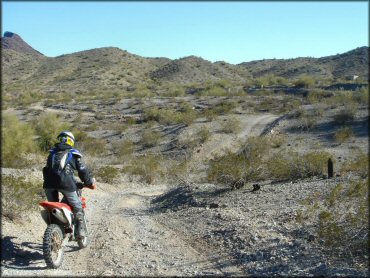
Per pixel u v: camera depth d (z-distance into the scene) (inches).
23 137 1130.7
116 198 741.3
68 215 259.4
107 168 1028.5
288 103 2470.5
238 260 264.1
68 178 265.3
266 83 3752.5
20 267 243.8
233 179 599.8
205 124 1936.5
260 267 247.3
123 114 2642.7
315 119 1675.7
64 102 3275.1
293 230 314.2
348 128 1469.0
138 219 442.0
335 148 1326.3
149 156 1371.8
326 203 357.1
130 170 1135.0
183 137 1675.7
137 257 279.1
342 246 262.7
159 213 499.8
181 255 283.0
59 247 251.9
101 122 2347.4
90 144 1631.4
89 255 283.7
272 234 308.2
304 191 495.2
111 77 5408.5
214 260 268.4
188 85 4480.8
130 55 6756.9
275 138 1492.4
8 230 314.2
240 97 2952.8
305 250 264.7
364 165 607.5
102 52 6402.6
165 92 3774.6
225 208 450.6
